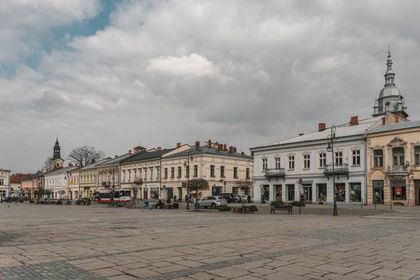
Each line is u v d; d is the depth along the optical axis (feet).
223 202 163.94
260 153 223.51
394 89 287.07
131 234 56.34
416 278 29.30
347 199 180.96
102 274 29.63
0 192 458.09
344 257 37.35
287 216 107.04
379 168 169.99
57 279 28.04
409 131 160.86
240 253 39.11
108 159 365.40
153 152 302.86
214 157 255.29
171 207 168.25
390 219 94.48
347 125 206.18
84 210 151.53
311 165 197.57
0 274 29.53
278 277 29.09
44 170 490.49
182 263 33.86
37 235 54.95
